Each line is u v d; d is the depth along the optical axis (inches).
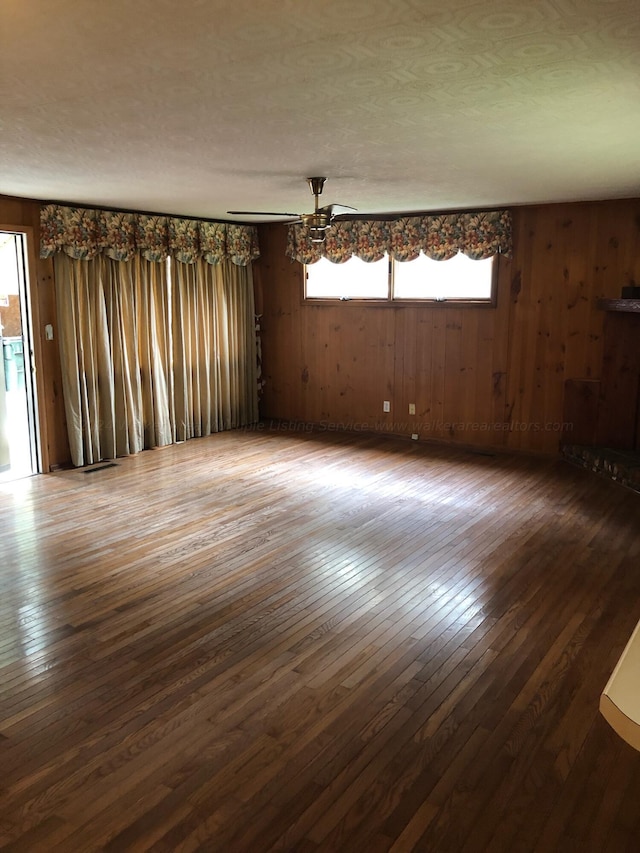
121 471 233.8
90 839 79.0
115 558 159.3
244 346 305.7
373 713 102.7
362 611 134.2
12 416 283.6
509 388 255.8
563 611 134.4
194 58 86.2
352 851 77.6
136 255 249.3
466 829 81.0
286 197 215.0
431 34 78.6
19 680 110.7
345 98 104.9
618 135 129.3
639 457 224.7
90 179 179.2
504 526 180.5
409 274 272.4
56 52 83.9
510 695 107.3
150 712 102.7
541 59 87.7
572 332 239.8
